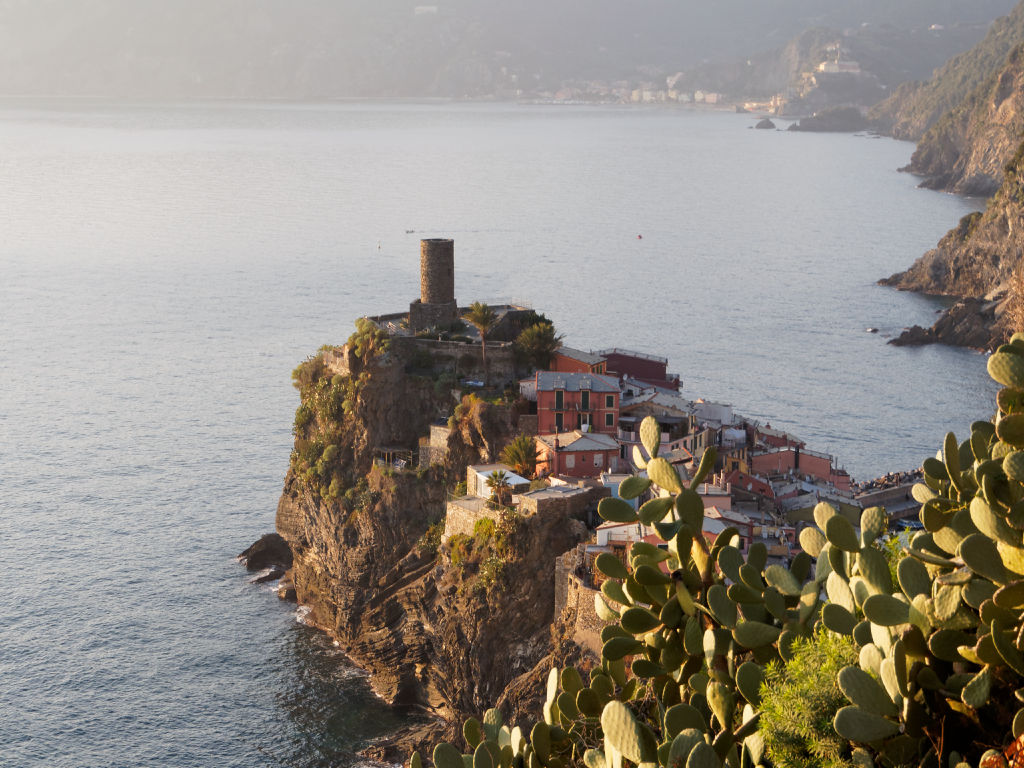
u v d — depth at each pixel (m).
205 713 100.38
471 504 97.69
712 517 85.19
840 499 100.75
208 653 109.94
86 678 105.88
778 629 18.05
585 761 19.09
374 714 99.00
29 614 118.06
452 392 114.75
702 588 19.08
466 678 91.88
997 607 13.81
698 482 19.25
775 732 15.79
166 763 94.00
